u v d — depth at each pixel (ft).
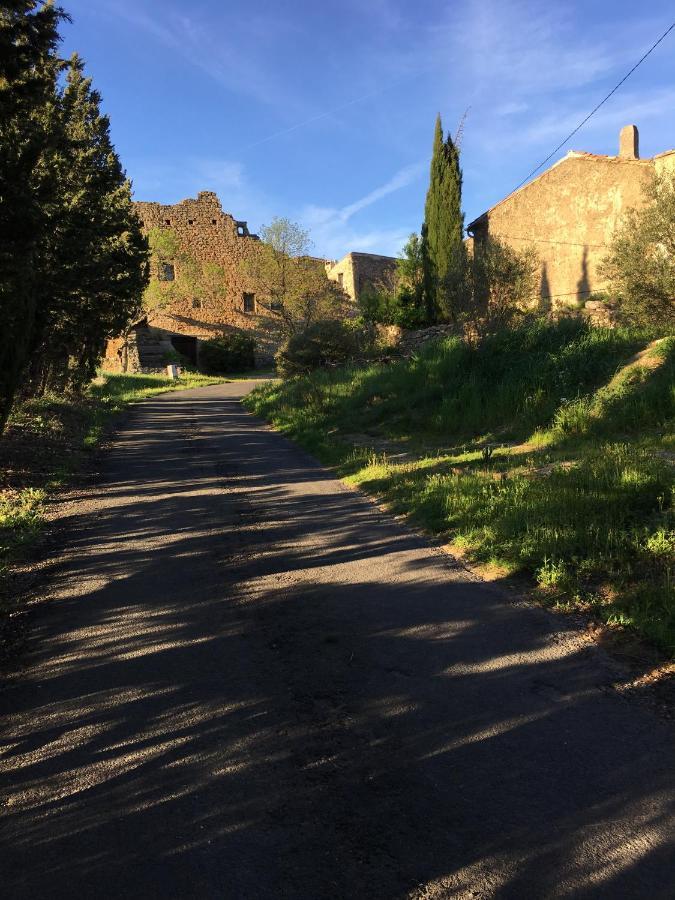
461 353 52.95
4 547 20.95
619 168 76.13
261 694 12.00
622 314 52.70
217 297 176.65
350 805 8.84
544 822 8.39
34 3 24.70
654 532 17.65
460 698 11.61
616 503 20.06
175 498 28.73
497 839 8.11
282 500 28.32
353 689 12.09
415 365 58.39
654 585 15.08
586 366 41.55
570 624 14.53
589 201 78.38
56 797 9.21
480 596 16.47
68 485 31.35
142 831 8.44
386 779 9.37
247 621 15.42
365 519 24.70
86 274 42.11
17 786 9.48
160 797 9.13
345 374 69.15
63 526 24.27
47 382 59.82
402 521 24.20
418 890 7.32
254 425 57.77
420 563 19.26
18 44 25.66
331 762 9.84
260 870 7.69
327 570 18.99
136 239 71.51
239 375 163.02
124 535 23.04
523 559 18.04
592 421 34.78
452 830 8.29
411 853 7.90
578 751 9.89
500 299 53.98
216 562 19.94
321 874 7.59
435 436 43.32
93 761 10.06
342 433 48.29
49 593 17.53
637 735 10.25
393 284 135.74
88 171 47.47
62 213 33.73
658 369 37.17
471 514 22.36
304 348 86.22
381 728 10.74
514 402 42.32
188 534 23.06
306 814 8.68
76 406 58.95
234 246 179.73
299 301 164.25
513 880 7.43
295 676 12.66
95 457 39.52
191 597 17.06
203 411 70.59
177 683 12.51
